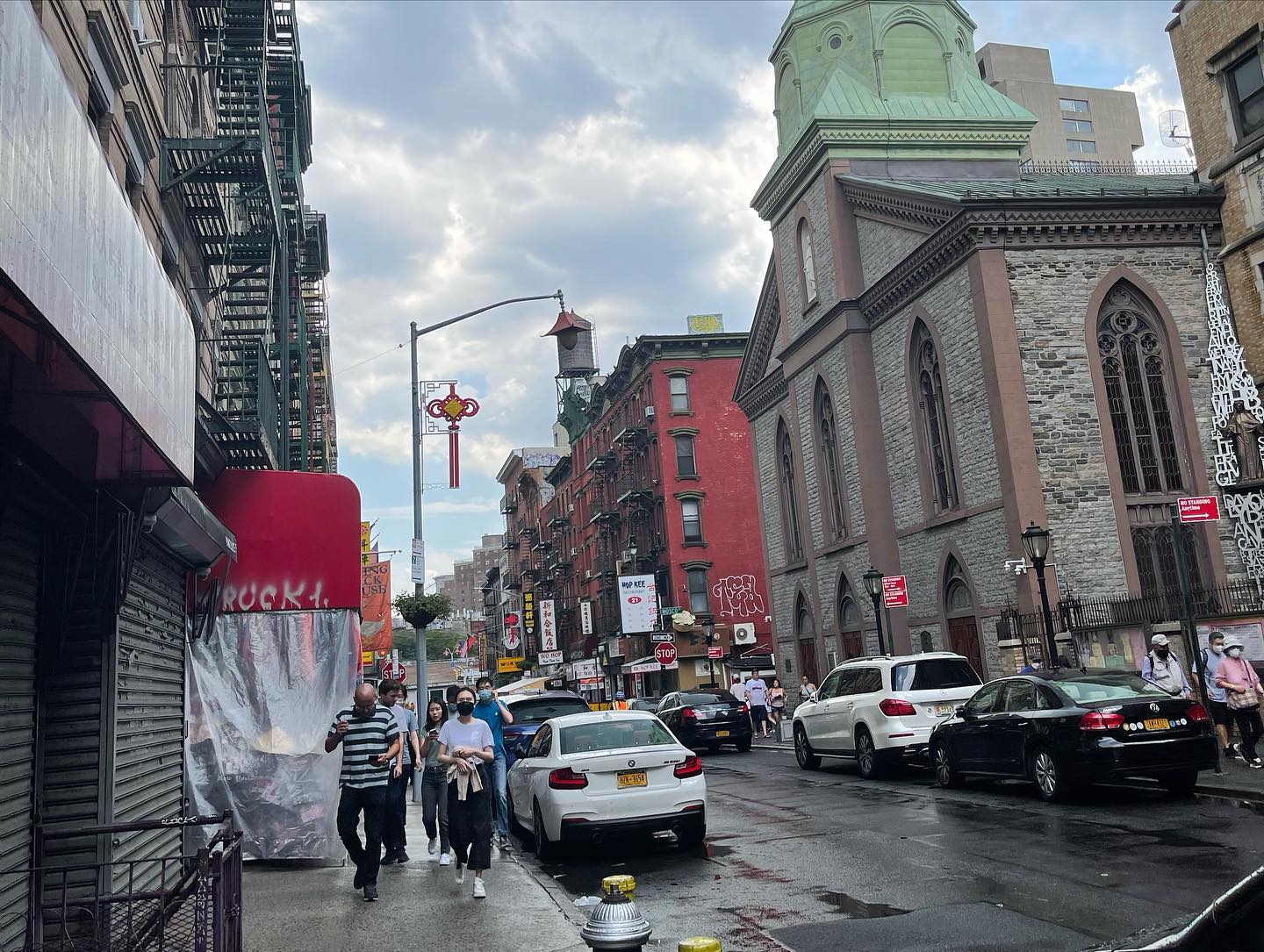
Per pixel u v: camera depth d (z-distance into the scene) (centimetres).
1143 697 1238
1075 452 2373
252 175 1343
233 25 1673
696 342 5325
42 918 712
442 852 1120
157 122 1230
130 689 890
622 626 4909
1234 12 2417
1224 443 2441
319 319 4012
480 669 10531
